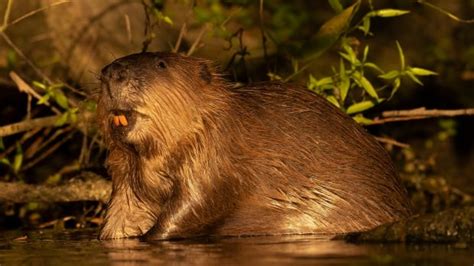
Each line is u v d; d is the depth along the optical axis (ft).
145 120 32.55
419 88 58.13
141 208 34.04
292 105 33.96
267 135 33.32
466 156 56.80
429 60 60.44
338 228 32.94
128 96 32.07
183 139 32.91
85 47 47.55
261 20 42.86
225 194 33.04
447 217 28.71
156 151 32.91
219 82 33.96
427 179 48.32
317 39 40.65
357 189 33.19
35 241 33.58
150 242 31.81
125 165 33.83
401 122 56.95
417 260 24.97
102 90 32.32
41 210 43.37
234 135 33.17
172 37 48.70
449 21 64.13
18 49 44.34
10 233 37.52
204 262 25.76
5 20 40.78
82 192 40.22
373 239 29.32
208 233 33.37
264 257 26.27
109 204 34.32
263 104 33.88
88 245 31.48
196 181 32.91
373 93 39.09
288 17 57.47
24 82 42.60
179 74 32.91
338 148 33.47
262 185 33.04
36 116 47.60
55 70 46.78
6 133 42.24
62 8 47.80
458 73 61.11
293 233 32.91
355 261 25.08
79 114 42.14
